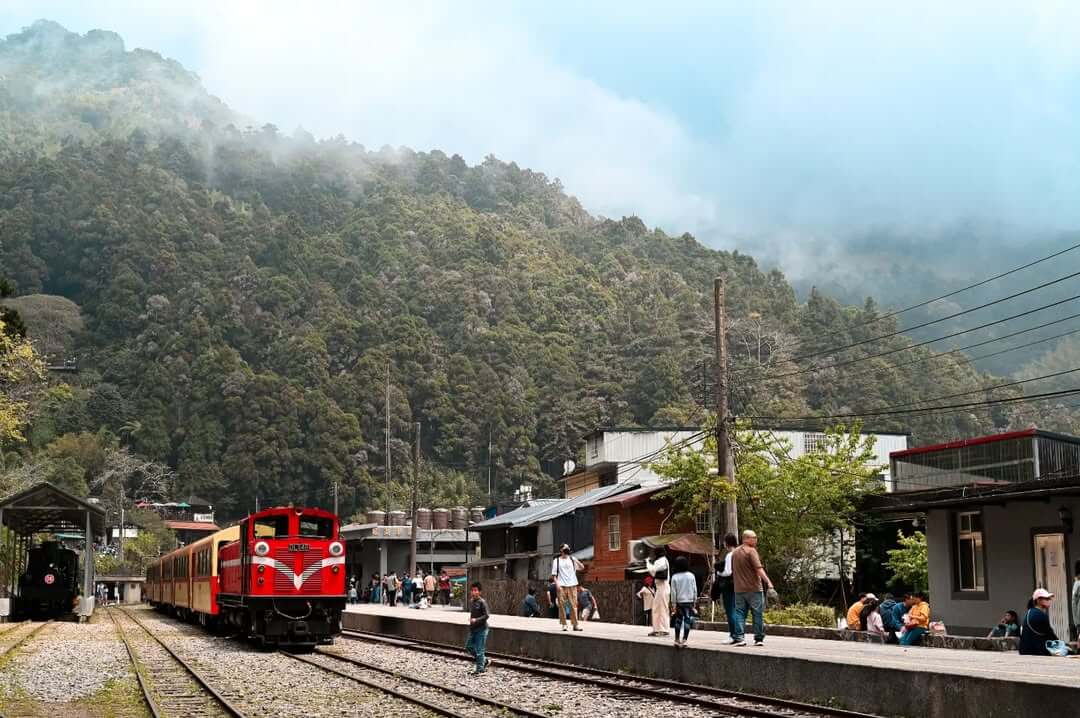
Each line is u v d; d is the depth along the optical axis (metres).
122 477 116.12
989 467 29.20
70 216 173.88
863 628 21.11
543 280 170.62
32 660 22.45
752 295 168.75
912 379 118.94
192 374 135.88
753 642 18.45
